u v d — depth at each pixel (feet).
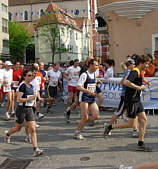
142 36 39.06
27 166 14.75
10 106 27.73
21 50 163.63
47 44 146.51
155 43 39.24
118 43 40.45
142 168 10.46
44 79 30.07
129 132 20.83
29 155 16.55
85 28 184.75
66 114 25.17
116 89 29.45
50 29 132.05
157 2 36.45
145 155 15.55
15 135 21.33
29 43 173.06
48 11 138.00
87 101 18.88
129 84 15.70
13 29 160.15
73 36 161.89
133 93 16.12
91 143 18.42
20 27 166.91
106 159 15.17
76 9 200.23
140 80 16.07
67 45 151.74
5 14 132.46
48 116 28.66
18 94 16.15
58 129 22.82
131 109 16.16
